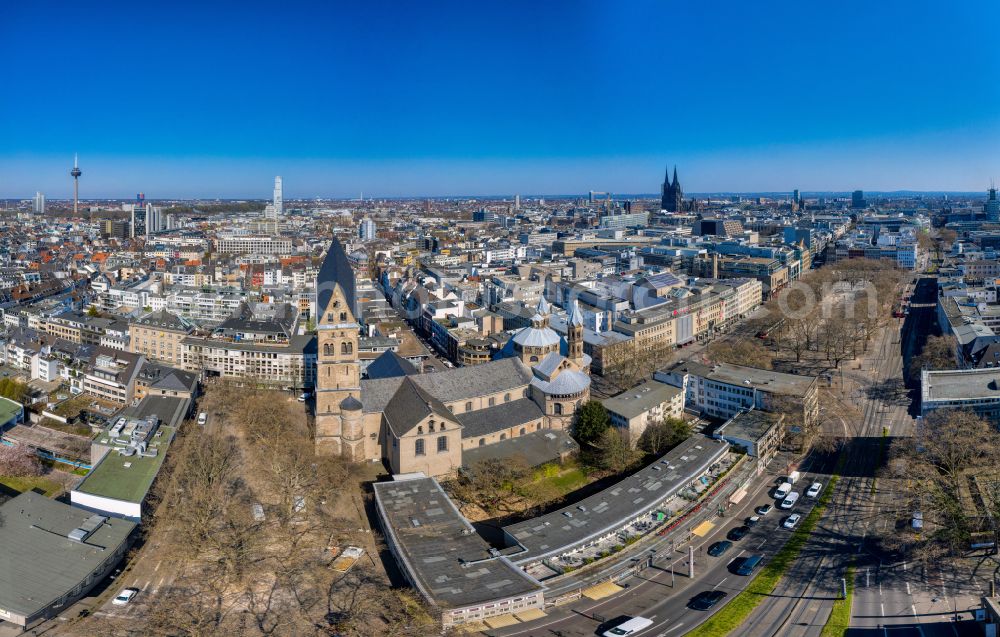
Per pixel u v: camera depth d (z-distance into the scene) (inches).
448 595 6225.4
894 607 6441.9
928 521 7480.3
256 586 6604.3
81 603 6525.6
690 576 6993.1
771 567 7165.4
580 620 6284.5
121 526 7519.7
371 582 6668.3
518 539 7263.8
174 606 6304.1
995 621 5876.0
